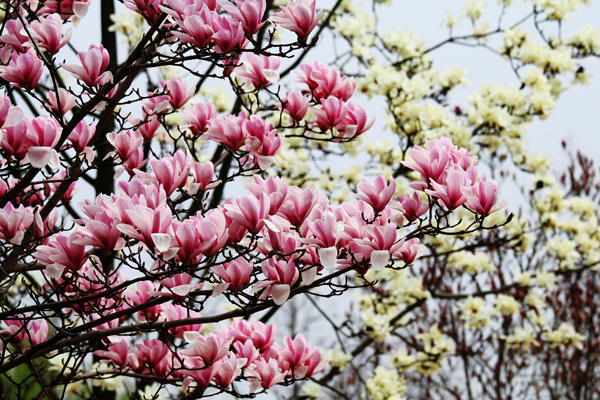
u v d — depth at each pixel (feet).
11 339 12.64
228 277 11.78
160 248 11.24
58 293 12.12
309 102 13.57
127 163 12.83
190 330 13.00
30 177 12.39
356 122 13.30
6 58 12.83
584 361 36.19
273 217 11.68
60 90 12.55
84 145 12.67
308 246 11.80
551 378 34.65
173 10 12.17
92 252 13.00
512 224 23.67
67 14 13.21
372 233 11.69
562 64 22.52
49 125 12.03
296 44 12.35
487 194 11.69
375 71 20.75
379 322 21.35
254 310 11.84
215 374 12.35
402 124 20.58
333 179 21.48
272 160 12.73
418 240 11.98
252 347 12.62
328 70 13.37
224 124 12.76
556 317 32.91
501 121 21.29
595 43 22.98
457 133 20.53
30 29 12.50
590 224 26.02
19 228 12.23
